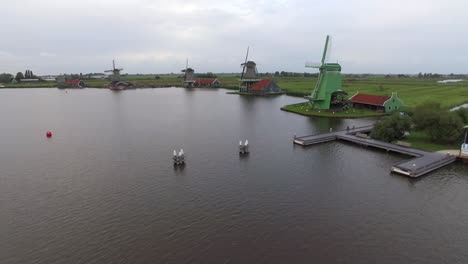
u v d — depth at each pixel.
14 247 25.28
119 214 30.42
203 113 92.69
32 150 52.97
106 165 44.78
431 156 44.69
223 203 32.56
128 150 52.50
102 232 27.28
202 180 38.81
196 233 27.00
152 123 76.94
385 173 40.88
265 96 143.12
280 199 33.44
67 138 61.50
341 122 76.06
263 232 27.14
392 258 23.64
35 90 193.25
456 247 25.03
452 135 49.72
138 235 26.77
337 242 25.66
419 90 136.88
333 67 89.25
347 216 29.81
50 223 28.86
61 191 35.84
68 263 23.27
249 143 56.56
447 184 37.06
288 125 73.00
